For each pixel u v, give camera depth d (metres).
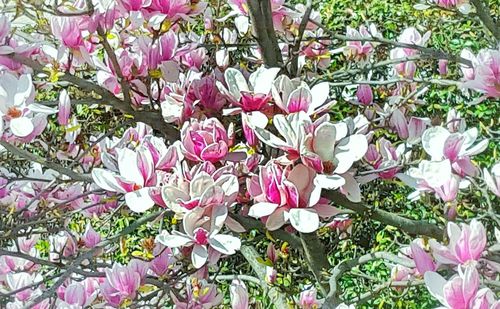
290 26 1.28
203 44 1.26
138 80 1.16
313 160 0.78
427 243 0.89
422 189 0.86
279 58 1.24
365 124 1.00
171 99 1.05
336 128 0.80
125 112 1.13
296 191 0.78
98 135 1.55
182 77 1.23
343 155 0.80
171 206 0.82
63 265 1.06
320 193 0.82
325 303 0.97
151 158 0.88
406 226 0.92
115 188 0.88
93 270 1.20
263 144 0.97
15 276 1.23
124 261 1.52
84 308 1.21
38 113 1.02
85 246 1.37
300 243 1.19
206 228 0.82
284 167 0.82
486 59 0.95
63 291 1.30
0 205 1.26
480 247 0.73
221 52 1.37
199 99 1.04
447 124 1.12
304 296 1.27
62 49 1.04
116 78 1.13
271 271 1.26
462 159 0.86
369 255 1.02
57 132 1.36
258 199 0.81
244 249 1.45
